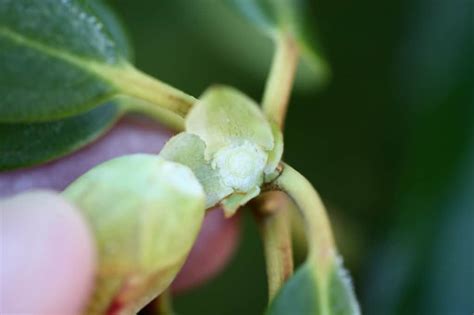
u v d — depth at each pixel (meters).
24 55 0.14
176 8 0.23
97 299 0.12
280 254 0.14
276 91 0.15
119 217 0.12
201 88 0.23
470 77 0.19
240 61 0.21
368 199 0.23
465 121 0.19
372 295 0.19
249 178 0.13
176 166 0.12
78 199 0.12
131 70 0.14
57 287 0.12
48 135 0.14
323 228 0.14
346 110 0.23
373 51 0.23
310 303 0.14
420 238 0.19
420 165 0.19
